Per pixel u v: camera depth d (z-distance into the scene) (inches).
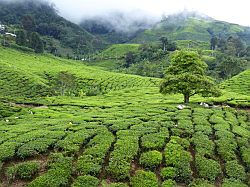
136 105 2554.1
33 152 1149.1
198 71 2448.3
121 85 5570.9
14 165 1076.5
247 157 1264.8
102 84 5629.9
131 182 1006.4
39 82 5255.9
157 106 2330.2
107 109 2351.1
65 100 3189.0
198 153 1248.2
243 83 4224.9
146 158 1160.8
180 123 1649.9
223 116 1963.6
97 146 1234.6
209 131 1536.7
